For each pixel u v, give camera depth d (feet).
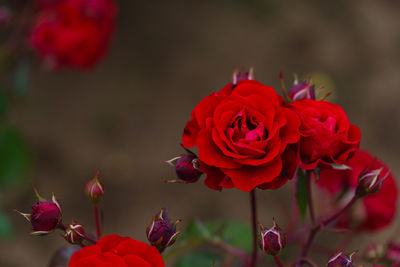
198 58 7.95
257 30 8.46
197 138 2.51
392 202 2.94
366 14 9.12
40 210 2.59
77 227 2.60
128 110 7.21
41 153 6.57
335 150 2.55
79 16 3.82
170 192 6.56
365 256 2.87
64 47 3.81
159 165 6.84
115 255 2.45
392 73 8.43
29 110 6.85
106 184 6.51
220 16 8.50
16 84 4.37
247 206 6.49
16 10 4.32
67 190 6.37
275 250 2.57
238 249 2.95
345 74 8.25
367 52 8.63
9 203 5.98
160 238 2.56
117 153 6.81
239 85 2.55
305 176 2.69
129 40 7.86
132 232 6.22
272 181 2.53
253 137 2.50
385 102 8.04
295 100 2.66
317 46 8.48
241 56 8.13
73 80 7.30
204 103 2.53
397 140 7.64
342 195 2.92
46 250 5.90
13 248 5.81
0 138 4.49
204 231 2.96
